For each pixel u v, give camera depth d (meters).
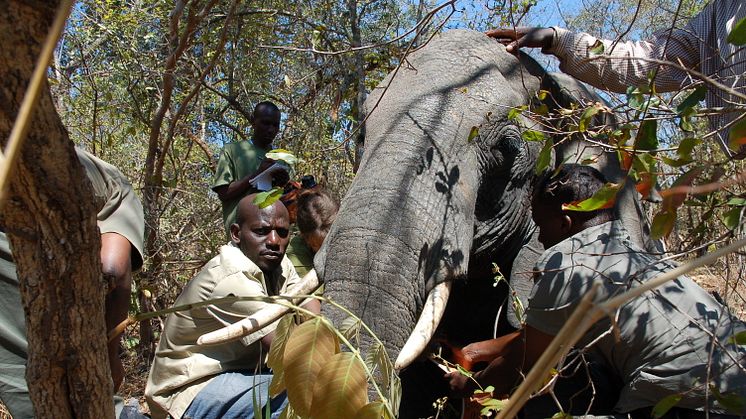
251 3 6.72
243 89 6.94
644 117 2.50
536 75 3.95
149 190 5.83
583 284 2.86
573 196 3.12
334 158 6.61
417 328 2.95
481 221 3.61
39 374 1.38
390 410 1.60
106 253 2.86
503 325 3.95
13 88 1.13
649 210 4.65
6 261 3.03
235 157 5.56
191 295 3.39
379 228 3.02
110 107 6.32
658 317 2.79
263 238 3.73
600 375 3.33
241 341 3.42
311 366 1.56
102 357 1.42
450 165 3.28
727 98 3.62
